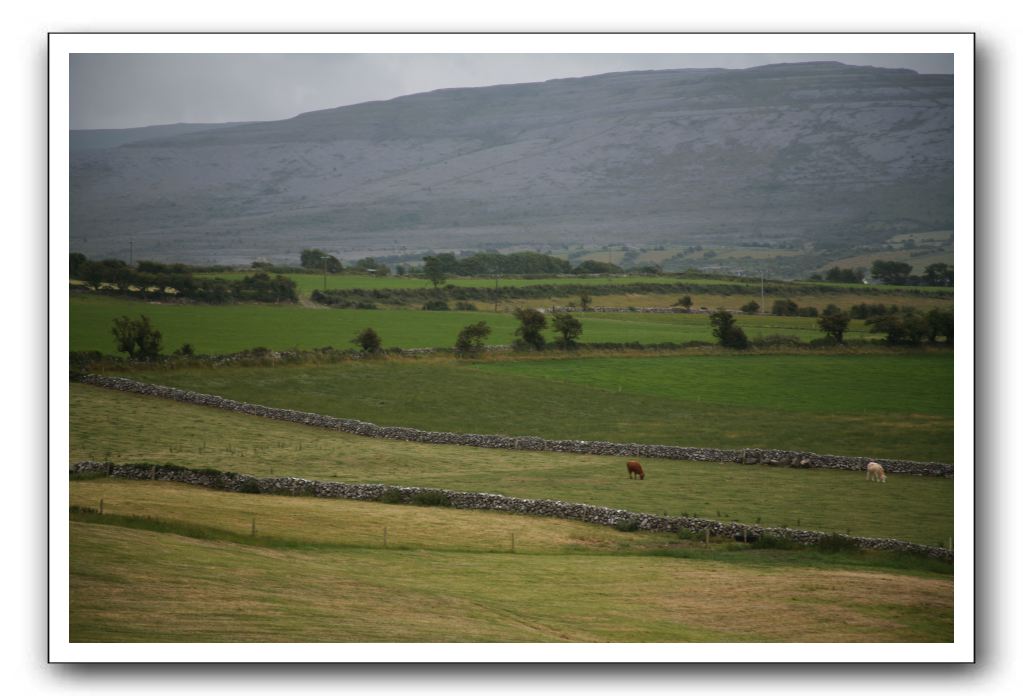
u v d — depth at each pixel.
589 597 44.97
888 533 59.50
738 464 86.75
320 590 41.62
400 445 95.44
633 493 72.56
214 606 37.09
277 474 77.44
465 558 52.78
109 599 36.97
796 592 46.34
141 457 81.31
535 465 86.25
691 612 42.84
